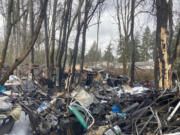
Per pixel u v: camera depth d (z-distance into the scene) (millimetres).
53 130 4418
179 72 14281
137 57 39750
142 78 20578
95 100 5570
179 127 4266
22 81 9539
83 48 13430
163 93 5855
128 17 20531
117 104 5730
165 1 10117
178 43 10961
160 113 5047
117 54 32781
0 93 6012
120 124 4770
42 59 26781
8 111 4430
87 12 12742
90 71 17469
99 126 4613
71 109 4582
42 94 6695
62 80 13289
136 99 6051
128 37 20875
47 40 13617
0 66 7629
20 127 4652
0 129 4152
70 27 13852
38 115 4680
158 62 10664
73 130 4391
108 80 13867
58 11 14844
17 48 16531
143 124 4723
